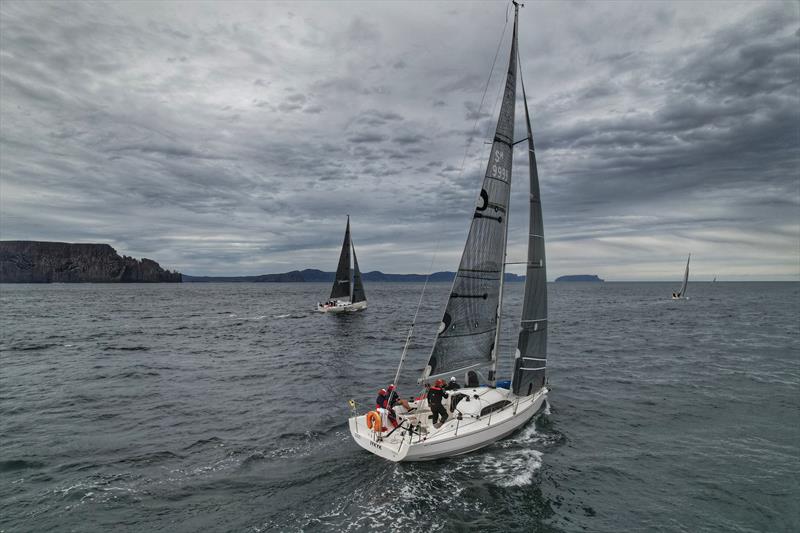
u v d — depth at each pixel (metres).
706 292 162.62
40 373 24.41
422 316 62.38
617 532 9.41
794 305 80.94
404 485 11.13
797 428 15.45
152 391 20.50
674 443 14.12
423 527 9.43
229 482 11.34
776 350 30.95
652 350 31.44
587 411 17.23
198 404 18.36
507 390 15.34
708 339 36.72
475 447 12.98
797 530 9.50
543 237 15.53
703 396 19.31
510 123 14.41
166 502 10.35
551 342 35.62
